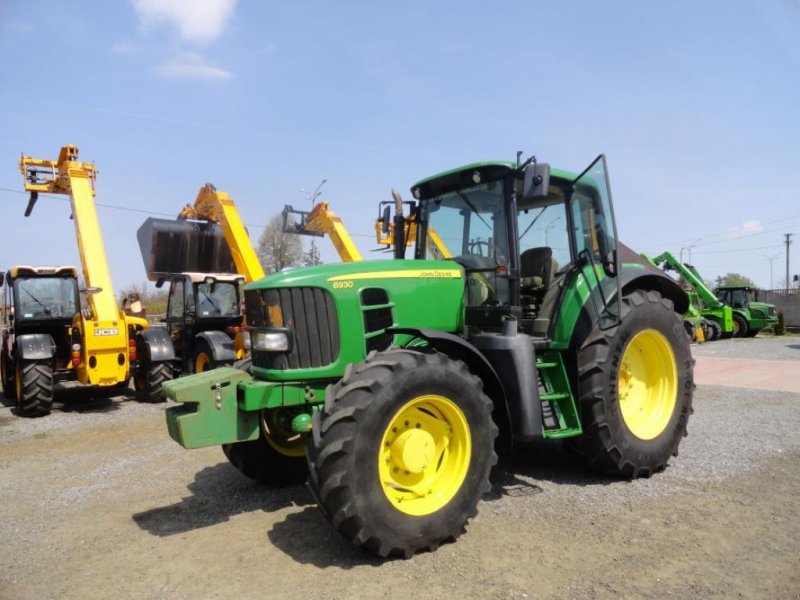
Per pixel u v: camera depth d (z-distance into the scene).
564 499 4.05
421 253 5.09
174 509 4.13
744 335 21.64
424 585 2.91
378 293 3.98
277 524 3.79
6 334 9.05
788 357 13.21
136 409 8.16
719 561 3.09
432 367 3.33
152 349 8.51
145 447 5.94
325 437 3.04
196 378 3.72
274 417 4.20
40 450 5.95
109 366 8.19
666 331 4.77
